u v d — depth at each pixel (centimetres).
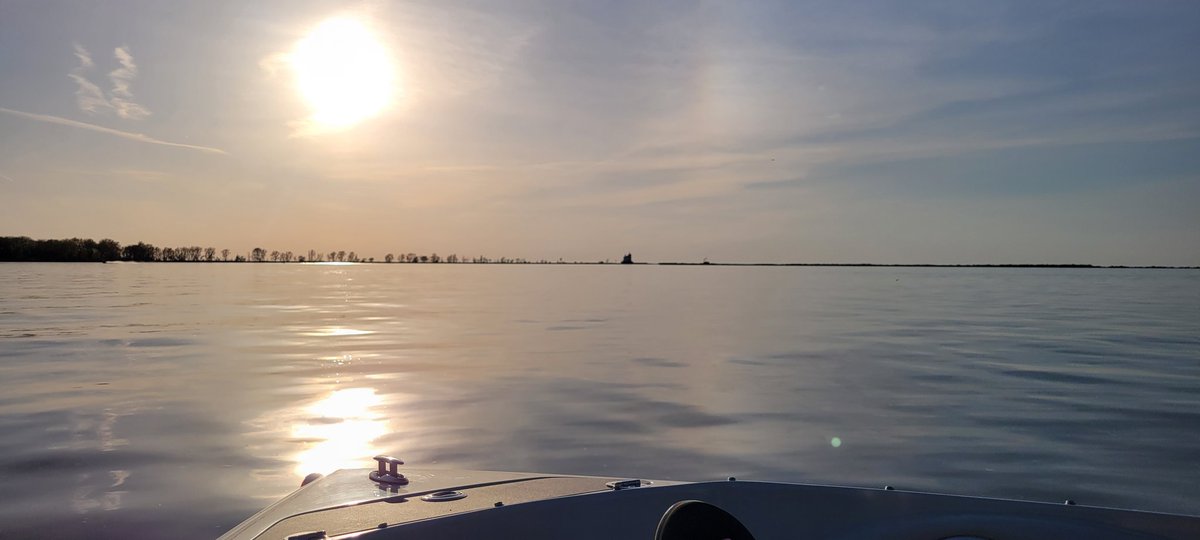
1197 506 531
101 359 1334
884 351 1477
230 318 2334
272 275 8131
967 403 916
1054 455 666
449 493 219
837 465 633
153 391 999
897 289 5209
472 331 1916
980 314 2661
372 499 212
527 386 1041
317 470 619
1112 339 1753
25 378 1114
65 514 505
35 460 645
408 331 1914
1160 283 6956
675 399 941
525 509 203
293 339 1702
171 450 680
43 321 2177
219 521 495
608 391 1001
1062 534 195
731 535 172
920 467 628
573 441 714
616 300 3525
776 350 1485
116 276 6600
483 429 766
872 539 197
